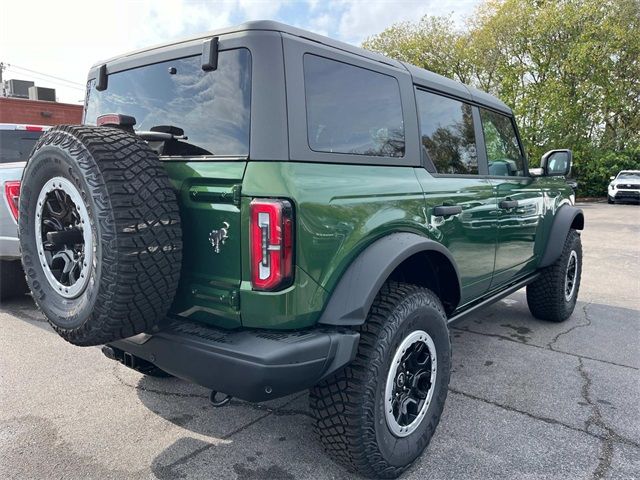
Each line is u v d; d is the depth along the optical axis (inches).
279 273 75.1
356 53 97.0
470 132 137.3
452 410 121.0
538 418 117.3
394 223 95.0
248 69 80.4
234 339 78.5
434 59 998.4
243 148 79.7
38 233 87.7
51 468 96.5
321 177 82.1
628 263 327.0
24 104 771.4
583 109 900.0
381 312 89.7
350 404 84.7
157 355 84.1
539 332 183.0
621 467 98.4
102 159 74.5
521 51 922.1
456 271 109.9
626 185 845.8
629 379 139.9
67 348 160.7
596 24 866.1
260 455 101.8
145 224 74.6
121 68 104.5
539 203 167.6
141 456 101.0
